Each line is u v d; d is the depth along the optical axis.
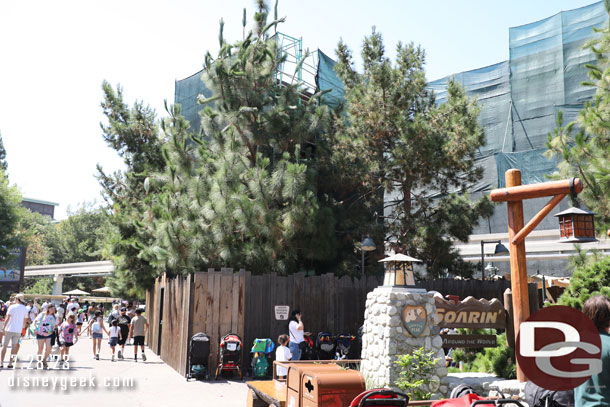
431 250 17.05
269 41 16.94
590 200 12.04
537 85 35.28
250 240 15.62
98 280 67.25
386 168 17.44
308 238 16.14
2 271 47.44
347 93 18.72
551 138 13.33
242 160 15.95
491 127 37.81
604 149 12.37
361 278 15.91
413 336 9.43
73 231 74.88
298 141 17.03
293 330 12.98
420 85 17.86
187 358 13.30
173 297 16.52
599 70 13.09
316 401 6.28
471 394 4.54
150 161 25.31
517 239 9.72
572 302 10.75
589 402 3.43
